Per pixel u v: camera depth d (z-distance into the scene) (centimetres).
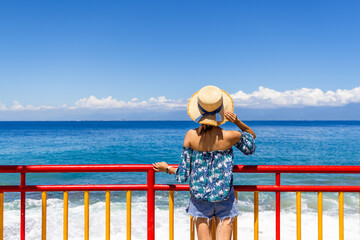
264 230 755
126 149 3409
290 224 802
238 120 243
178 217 848
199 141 241
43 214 267
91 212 907
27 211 916
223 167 238
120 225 789
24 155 2889
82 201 1059
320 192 268
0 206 269
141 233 738
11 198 1084
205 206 242
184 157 245
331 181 1475
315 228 771
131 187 268
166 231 741
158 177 1580
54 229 755
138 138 5406
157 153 3052
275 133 7119
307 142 4250
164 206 979
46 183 1483
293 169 263
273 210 934
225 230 242
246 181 1487
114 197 1127
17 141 4616
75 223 800
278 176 269
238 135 238
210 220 260
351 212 909
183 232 731
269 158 2652
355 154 2839
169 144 4075
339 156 2722
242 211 920
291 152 3031
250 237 711
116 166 264
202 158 240
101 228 766
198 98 239
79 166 261
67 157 2780
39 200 1055
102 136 6044
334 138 5116
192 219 267
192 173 243
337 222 817
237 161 2502
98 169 263
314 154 2873
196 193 238
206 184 238
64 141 4631
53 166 261
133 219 840
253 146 243
